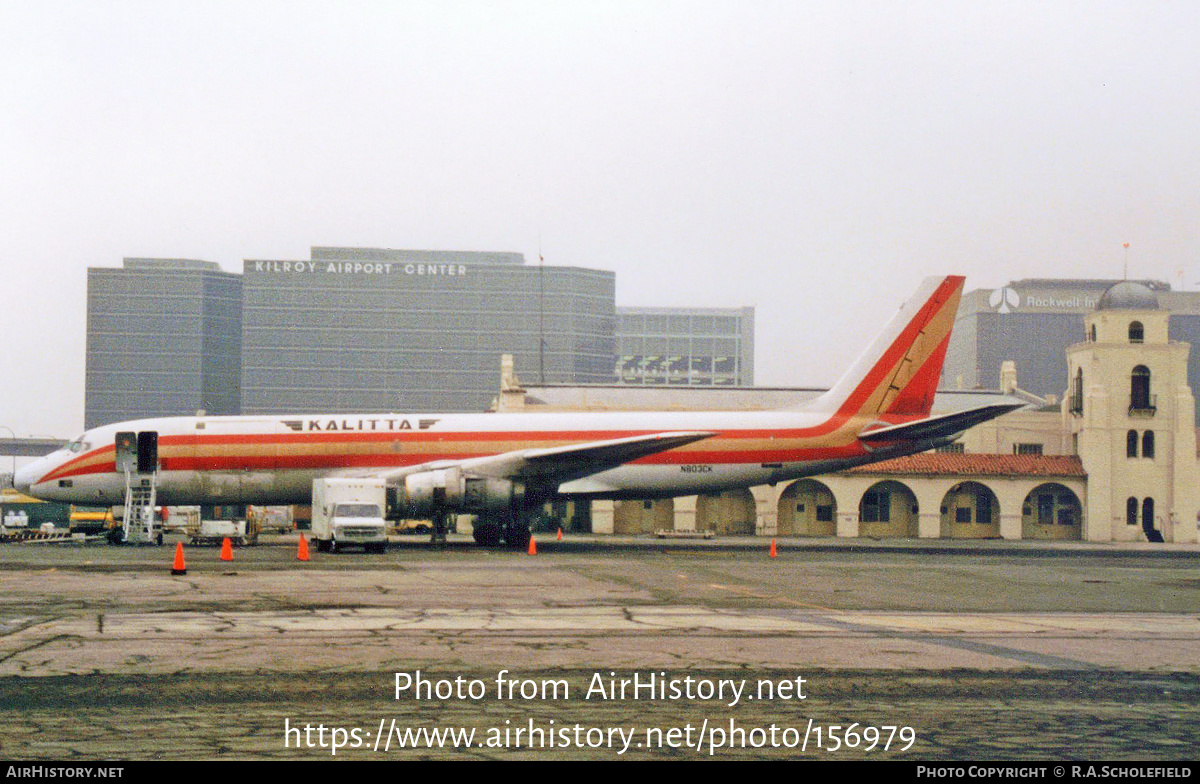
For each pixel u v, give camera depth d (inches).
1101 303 3260.3
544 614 947.3
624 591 1177.4
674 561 1717.5
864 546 2498.8
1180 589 1360.7
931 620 965.2
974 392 3602.4
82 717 515.8
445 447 2118.6
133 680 612.4
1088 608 1117.7
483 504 2018.9
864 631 868.6
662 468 2190.0
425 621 884.6
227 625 847.1
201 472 2069.4
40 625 840.3
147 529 2052.2
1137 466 3157.0
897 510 3265.3
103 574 1305.4
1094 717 543.8
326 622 870.4
